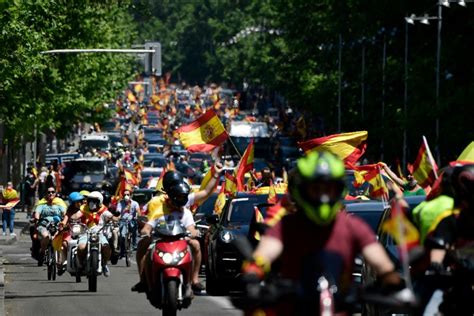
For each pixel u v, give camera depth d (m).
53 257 59.56
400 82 144.12
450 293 24.47
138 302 47.97
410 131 118.19
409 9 135.88
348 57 171.25
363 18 145.88
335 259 18.48
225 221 53.34
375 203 41.16
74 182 148.88
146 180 124.69
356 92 167.50
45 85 104.62
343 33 168.38
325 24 183.12
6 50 82.31
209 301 48.69
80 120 147.75
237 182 55.47
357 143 49.06
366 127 147.25
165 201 37.03
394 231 19.03
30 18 91.62
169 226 36.72
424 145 36.84
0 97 92.38
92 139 190.88
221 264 51.44
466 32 123.81
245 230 51.59
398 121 118.81
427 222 24.86
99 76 141.12
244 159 55.19
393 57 149.38
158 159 165.88
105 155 171.75
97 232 53.34
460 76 120.31
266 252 18.31
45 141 168.25
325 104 174.62
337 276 18.45
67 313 43.41
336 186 18.33
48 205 60.75
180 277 36.16
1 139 109.44
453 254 24.53
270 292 18.03
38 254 66.94
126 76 176.88
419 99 120.31
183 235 36.75
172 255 36.25
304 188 18.33
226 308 45.38
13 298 49.91
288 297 18.17
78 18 115.69
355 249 18.64
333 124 174.75
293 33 190.50
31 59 84.88
